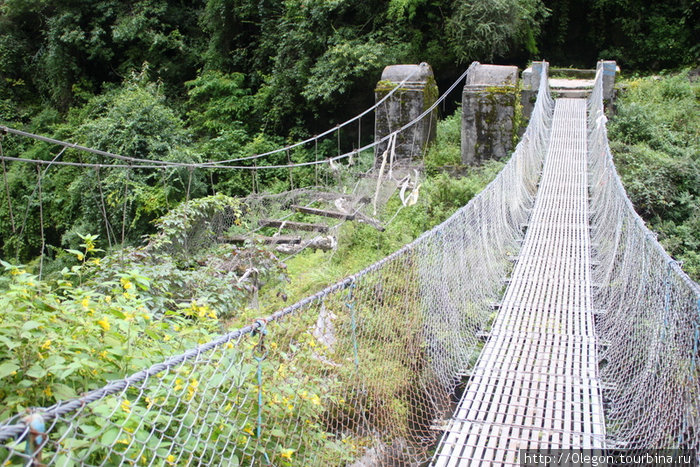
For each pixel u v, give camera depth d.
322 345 3.15
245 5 17.08
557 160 11.44
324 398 3.09
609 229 7.54
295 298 6.82
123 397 1.98
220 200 8.11
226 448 2.26
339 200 8.86
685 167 10.69
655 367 3.93
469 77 12.79
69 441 1.68
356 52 14.58
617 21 20.11
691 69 19.14
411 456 3.65
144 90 14.30
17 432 1.37
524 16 15.88
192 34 19.39
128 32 17.97
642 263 4.94
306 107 15.70
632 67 20.44
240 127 16.11
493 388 4.34
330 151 15.40
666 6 19.83
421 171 11.65
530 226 8.61
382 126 12.59
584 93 15.63
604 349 5.15
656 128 12.38
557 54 20.34
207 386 2.12
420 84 12.38
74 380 2.12
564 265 7.17
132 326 2.40
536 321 5.60
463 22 15.16
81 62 19.22
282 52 15.98
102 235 12.62
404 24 15.59
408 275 3.96
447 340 4.70
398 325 3.91
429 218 9.83
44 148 16.44
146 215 12.03
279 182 13.93
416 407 4.02
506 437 3.64
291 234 8.80
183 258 7.24
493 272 6.62
